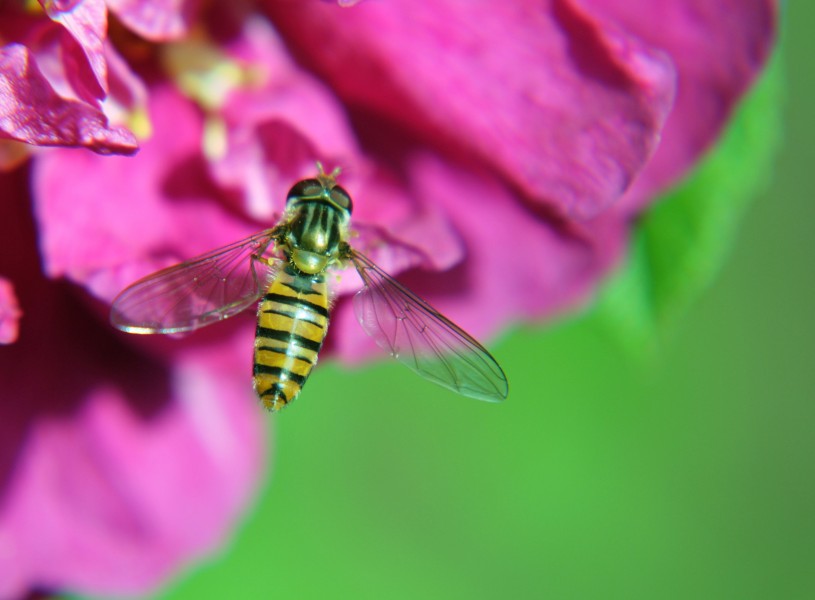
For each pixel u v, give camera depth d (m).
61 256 0.11
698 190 0.12
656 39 0.12
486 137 0.12
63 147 0.11
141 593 0.13
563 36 0.12
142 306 0.11
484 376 0.12
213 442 0.13
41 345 0.12
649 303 0.12
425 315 0.12
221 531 0.13
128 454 0.12
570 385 0.15
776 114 0.12
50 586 0.12
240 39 0.12
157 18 0.11
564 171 0.12
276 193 0.12
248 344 0.12
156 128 0.12
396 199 0.12
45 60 0.11
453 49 0.12
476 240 0.12
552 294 0.12
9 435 0.12
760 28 0.12
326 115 0.12
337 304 0.12
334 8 0.12
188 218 0.12
